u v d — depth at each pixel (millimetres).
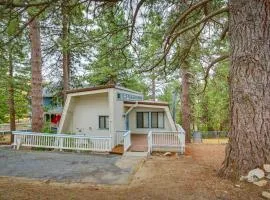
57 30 10133
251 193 5625
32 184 7766
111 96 17125
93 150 15164
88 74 27578
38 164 11484
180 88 23797
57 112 28984
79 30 8422
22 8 6004
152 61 10266
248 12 6465
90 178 8891
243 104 6414
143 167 10562
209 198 5555
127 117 21203
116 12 7953
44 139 15945
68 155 13969
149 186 6844
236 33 6648
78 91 18062
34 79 16703
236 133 6547
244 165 6305
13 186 7223
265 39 6344
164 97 41562
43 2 6176
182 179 7191
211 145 19219
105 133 18734
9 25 5871
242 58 6469
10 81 23641
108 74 25250
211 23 10344
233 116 6664
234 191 5777
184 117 21750
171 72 10875
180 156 13844
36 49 16531
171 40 9047
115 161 12297
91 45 8852
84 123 19312
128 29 8734
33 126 16750
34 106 16781
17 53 7297
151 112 21609
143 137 19984
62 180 8602
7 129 30766
